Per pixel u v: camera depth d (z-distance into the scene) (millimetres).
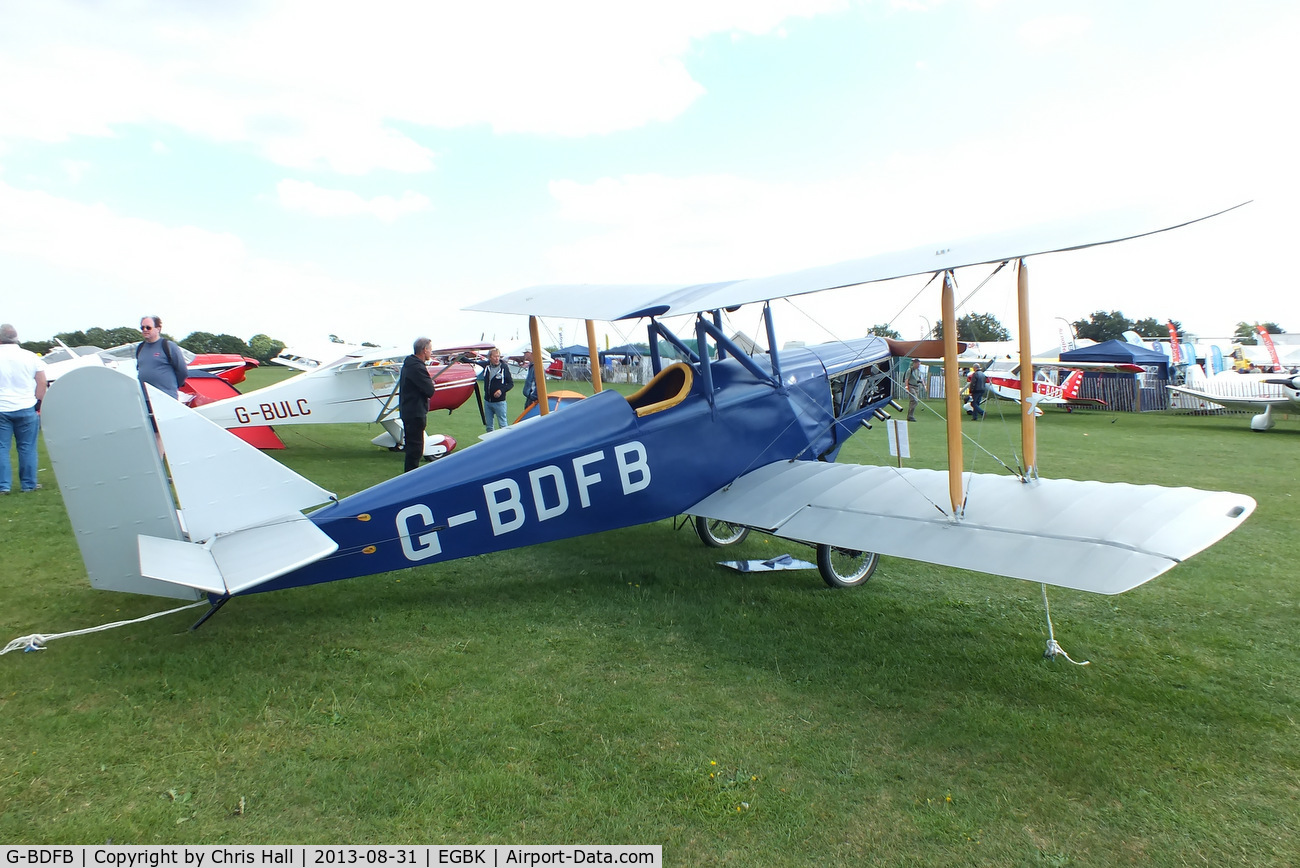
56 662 3447
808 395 5809
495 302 6629
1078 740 2906
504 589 4754
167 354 6934
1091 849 2279
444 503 4289
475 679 3387
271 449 11320
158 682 3264
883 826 2375
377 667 3496
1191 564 5406
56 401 3453
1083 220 3479
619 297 5762
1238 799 2533
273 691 3205
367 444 12367
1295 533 6305
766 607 4488
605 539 6129
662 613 4336
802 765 2713
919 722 3043
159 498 3680
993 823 2395
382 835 2307
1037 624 4234
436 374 11688
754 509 4699
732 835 2320
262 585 3971
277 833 2305
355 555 4133
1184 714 3133
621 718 3039
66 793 2471
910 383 6797
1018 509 3801
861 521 4164
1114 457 11203
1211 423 18125
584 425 4699
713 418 5133
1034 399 4023
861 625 4184
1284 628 4172
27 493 7172
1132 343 27953
